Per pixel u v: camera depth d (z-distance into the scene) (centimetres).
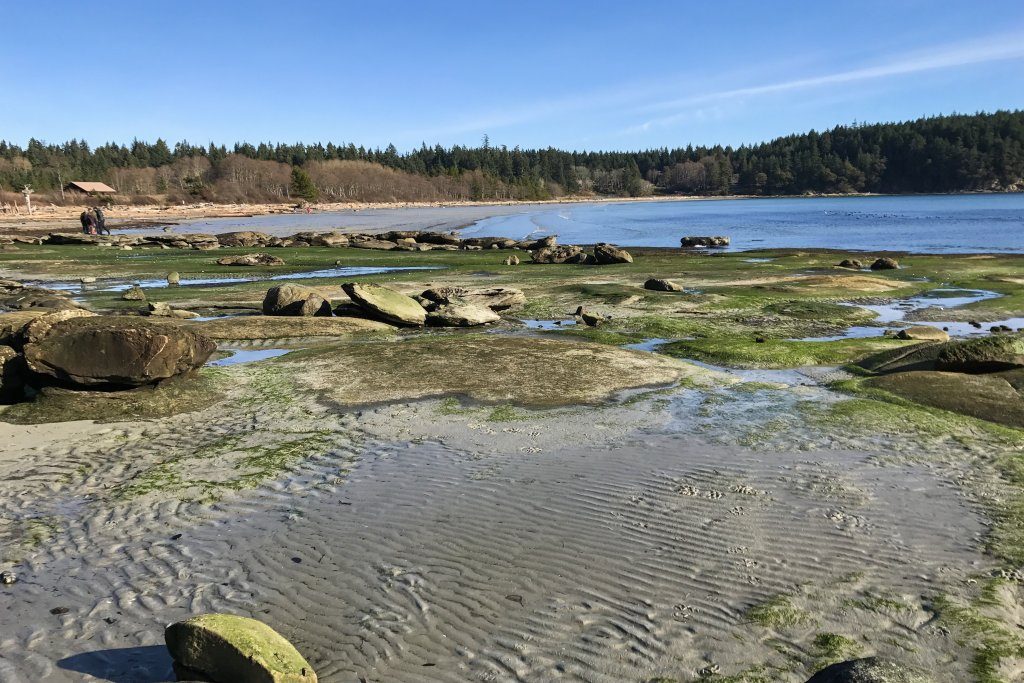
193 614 763
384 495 1078
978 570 830
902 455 1224
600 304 3119
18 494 1094
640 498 1048
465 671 665
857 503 1020
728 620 736
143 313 2850
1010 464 1173
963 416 1463
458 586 811
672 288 3375
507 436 1371
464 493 1080
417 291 3488
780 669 658
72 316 1739
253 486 1121
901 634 708
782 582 807
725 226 9944
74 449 1307
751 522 960
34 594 805
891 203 17812
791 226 9638
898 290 3441
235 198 19962
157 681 657
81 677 663
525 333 2542
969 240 6781
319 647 704
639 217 13412
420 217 13812
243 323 2566
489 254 5762
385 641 712
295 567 859
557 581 819
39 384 1576
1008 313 2795
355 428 1431
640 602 771
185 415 1531
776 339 2391
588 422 1455
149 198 17888
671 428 1406
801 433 1354
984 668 654
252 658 613
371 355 2080
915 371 1750
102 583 829
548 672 661
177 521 994
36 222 10875
